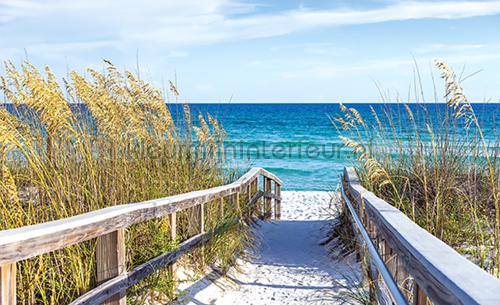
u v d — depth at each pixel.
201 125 8.02
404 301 2.46
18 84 4.77
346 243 7.36
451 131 5.73
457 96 3.91
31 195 4.18
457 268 1.84
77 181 4.54
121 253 3.85
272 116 62.72
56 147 4.61
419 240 2.39
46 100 4.41
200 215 6.05
